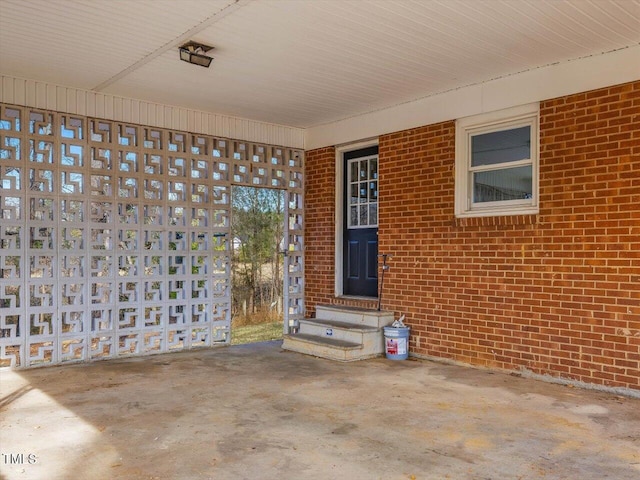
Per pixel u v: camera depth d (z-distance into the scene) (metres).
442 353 6.33
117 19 4.38
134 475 3.11
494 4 4.10
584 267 5.15
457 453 3.46
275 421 4.10
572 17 4.32
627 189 4.87
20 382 5.29
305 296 8.24
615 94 4.97
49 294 6.07
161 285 6.84
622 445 3.62
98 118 6.37
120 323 6.52
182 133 7.05
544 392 4.95
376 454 3.44
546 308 5.42
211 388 5.09
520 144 5.79
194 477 3.08
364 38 4.79
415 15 4.30
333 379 5.46
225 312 7.46
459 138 6.27
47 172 6.50
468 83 6.08
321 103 6.88
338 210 7.90
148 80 5.95
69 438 3.71
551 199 5.41
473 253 6.06
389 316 6.86
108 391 4.96
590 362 5.08
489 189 6.07
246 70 5.63
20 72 5.68
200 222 7.22
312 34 4.69
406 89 6.30
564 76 5.33
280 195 11.87
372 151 7.58
